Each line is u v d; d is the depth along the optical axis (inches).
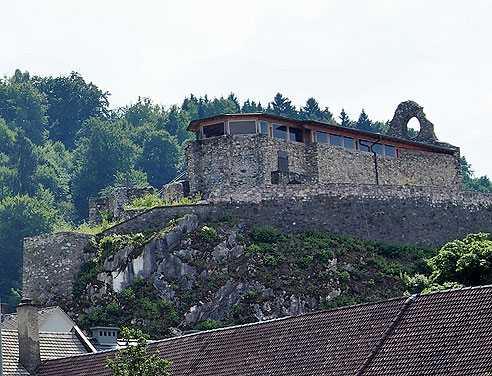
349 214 6387.8
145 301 5831.7
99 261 6043.3
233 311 5787.4
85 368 4020.7
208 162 6491.1
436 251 6427.2
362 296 5944.9
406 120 7549.2
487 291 3393.2
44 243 6136.8
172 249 5979.3
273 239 6136.8
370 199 6466.5
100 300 5915.4
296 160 6555.1
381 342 3412.9
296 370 3494.1
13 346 4178.2
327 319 3631.9
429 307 3442.4
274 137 6491.1
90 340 5231.3
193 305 5797.2
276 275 5930.1
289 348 3595.0
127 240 6053.2
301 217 6294.3
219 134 6540.4
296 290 5885.8
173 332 5713.6
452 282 5007.4
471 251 5068.9
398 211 6510.8
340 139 6737.2
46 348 4298.7
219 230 6077.8
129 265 5959.6
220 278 5890.8
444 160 7219.5
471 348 3245.6
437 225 6594.5
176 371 3715.6
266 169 6412.4
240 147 6441.9
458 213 6692.9
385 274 6092.5
